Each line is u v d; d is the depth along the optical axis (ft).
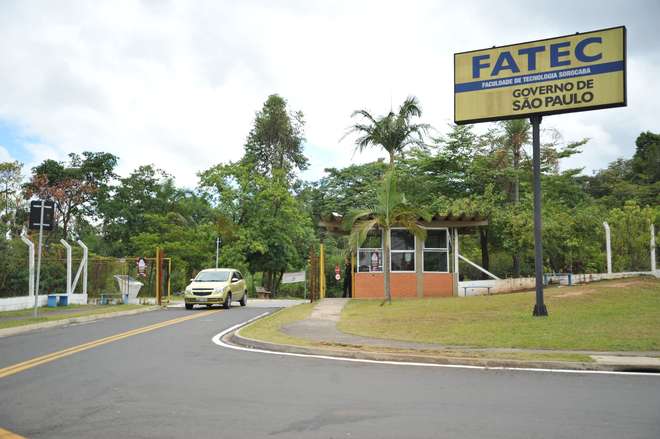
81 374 29.91
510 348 37.47
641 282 77.87
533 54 56.03
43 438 18.88
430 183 119.03
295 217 159.22
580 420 20.84
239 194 152.46
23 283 77.56
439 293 86.22
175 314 71.20
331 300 82.99
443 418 21.20
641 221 98.68
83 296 87.20
